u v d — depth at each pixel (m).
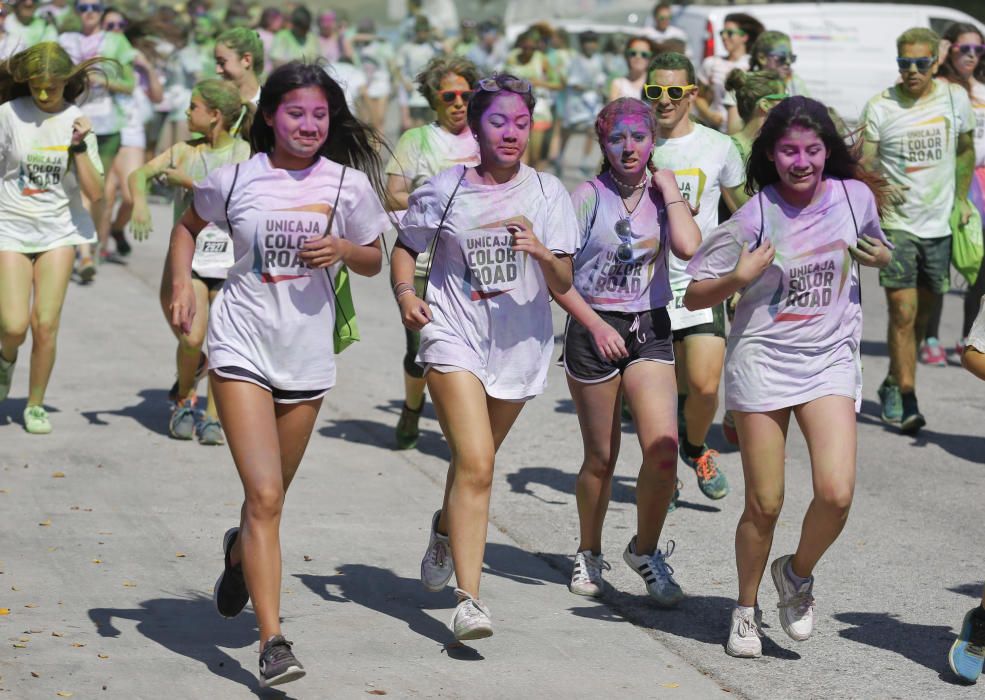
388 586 8.74
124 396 13.67
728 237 7.36
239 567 7.48
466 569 7.36
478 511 7.43
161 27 21.64
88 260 18.86
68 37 20.22
